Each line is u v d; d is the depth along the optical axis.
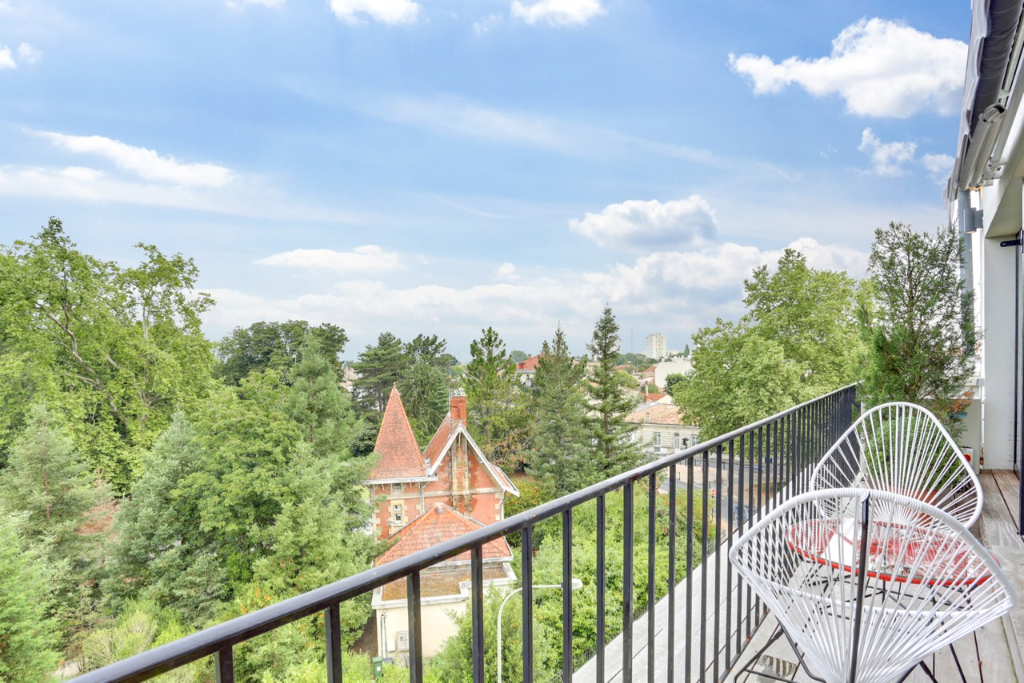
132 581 23.89
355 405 57.75
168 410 32.75
